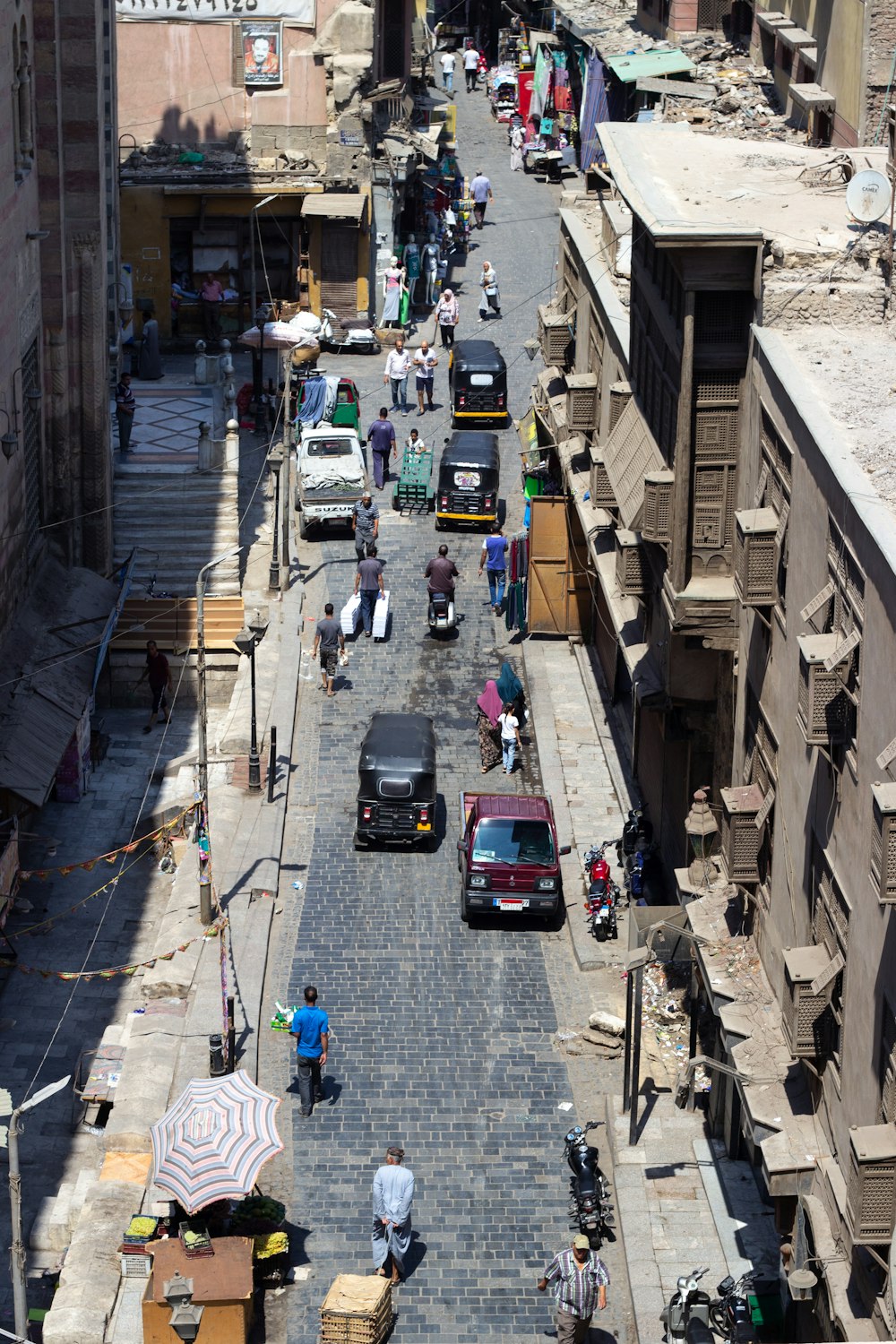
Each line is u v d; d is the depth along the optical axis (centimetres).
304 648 4716
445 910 3775
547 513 4669
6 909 3531
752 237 2780
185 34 6412
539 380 5250
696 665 3256
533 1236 2914
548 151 8388
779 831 2658
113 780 4209
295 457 5369
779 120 4306
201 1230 2681
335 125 6469
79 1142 3089
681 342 2972
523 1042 3366
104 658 4312
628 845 3841
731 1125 2989
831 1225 2286
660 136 3588
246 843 3925
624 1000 3488
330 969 3559
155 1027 3297
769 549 2650
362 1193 2988
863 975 2169
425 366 5972
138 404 5703
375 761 3912
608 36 7325
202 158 6469
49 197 4338
